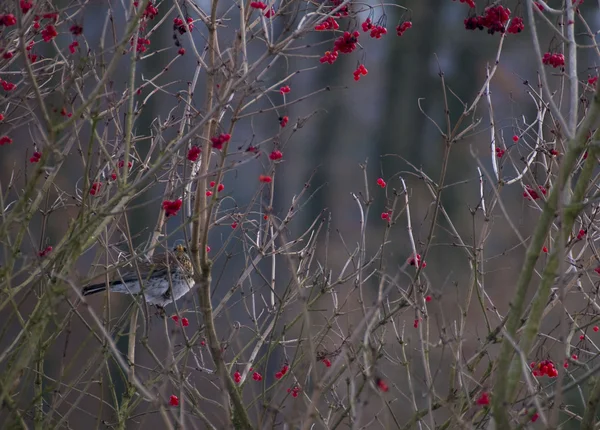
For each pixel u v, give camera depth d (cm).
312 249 1082
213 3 894
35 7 821
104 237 1235
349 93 2875
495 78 2139
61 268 955
